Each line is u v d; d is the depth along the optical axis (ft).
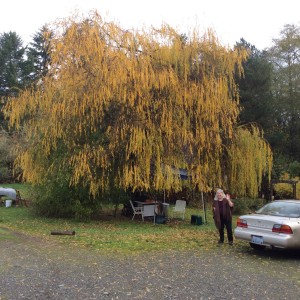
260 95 101.86
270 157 52.29
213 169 48.73
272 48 134.41
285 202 32.86
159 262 26.63
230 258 28.84
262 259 28.81
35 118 48.26
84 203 50.26
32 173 48.32
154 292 19.29
